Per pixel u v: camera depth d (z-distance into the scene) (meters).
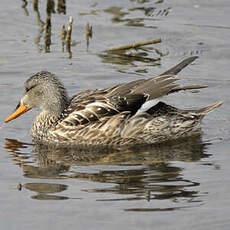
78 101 15.55
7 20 21.31
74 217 11.15
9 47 19.62
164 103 15.39
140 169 13.33
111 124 14.99
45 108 15.48
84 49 19.81
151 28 21.02
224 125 15.95
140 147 14.98
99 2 22.83
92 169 13.34
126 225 10.88
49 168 13.38
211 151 14.38
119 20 21.45
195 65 19.00
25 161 13.77
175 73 15.45
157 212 11.32
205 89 17.69
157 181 12.62
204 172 13.08
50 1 22.36
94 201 11.72
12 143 14.88
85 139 15.11
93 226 10.85
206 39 20.38
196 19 21.56
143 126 15.11
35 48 19.67
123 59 19.27
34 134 15.45
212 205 11.57
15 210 11.42
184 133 15.48
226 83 17.89
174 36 20.55
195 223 10.95
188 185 12.41
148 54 19.64
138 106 15.09
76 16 21.70
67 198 11.86
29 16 21.64
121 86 15.48
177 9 22.30
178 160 13.85
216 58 19.38
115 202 11.69
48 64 18.73
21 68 18.44
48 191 12.17
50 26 20.77
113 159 14.01
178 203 11.66
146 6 22.53
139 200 11.77
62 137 15.14
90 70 18.50
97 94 15.48
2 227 10.83
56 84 15.52
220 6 22.47
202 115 15.52
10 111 16.31
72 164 13.65
